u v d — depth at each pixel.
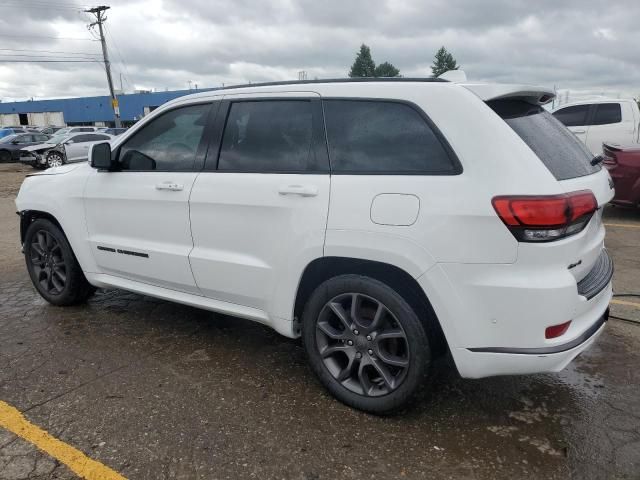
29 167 23.86
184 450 2.66
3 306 4.71
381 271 2.83
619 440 2.75
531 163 2.50
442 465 2.56
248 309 3.39
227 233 3.31
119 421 2.90
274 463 2.57
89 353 3.74
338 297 2.96
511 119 2.71
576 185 2.64
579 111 11.37
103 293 5.05
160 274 3.73
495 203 2.45
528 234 2.42
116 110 44.19
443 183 2.58
